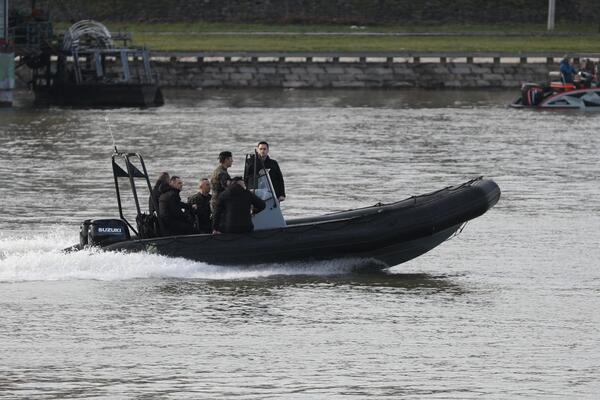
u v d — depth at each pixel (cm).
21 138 17488
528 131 19012
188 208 8231
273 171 8306
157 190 8162
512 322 7056
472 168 14275
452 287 7906
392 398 5766
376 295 7650
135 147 16425
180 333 6769
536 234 9819
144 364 6238
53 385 5919
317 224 8025
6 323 6938
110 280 7875
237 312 7194
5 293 7550
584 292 7819
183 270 7944
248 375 6069
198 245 7962
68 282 7831
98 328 6856
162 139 17550
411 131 18900
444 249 9169
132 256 7975
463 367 6219
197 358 6331
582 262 8744
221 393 5819
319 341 6644
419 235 8075
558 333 6838
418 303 7475
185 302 7388
